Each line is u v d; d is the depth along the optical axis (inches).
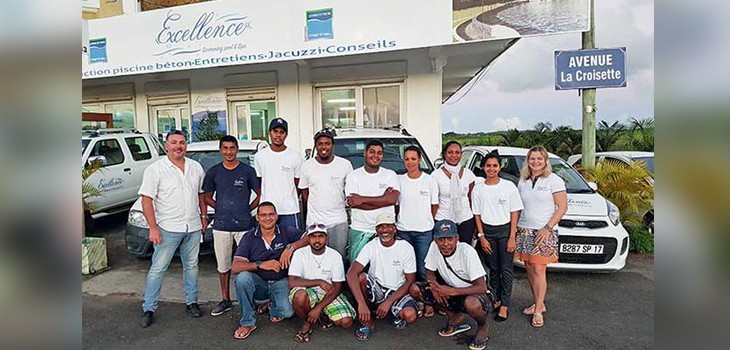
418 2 265.7
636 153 312.0
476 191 152.3
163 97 408.5
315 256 142.7
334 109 366.0
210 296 174.1
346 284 153.0
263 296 150.3
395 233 145.9
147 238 193.2
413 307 140.9
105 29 334.3
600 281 184.9
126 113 423.8
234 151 156.6
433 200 157.6
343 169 161.0
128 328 146.8
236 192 157.3
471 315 128.8
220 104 391.2
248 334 140.7
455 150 163.8
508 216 146.6
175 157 150.3
